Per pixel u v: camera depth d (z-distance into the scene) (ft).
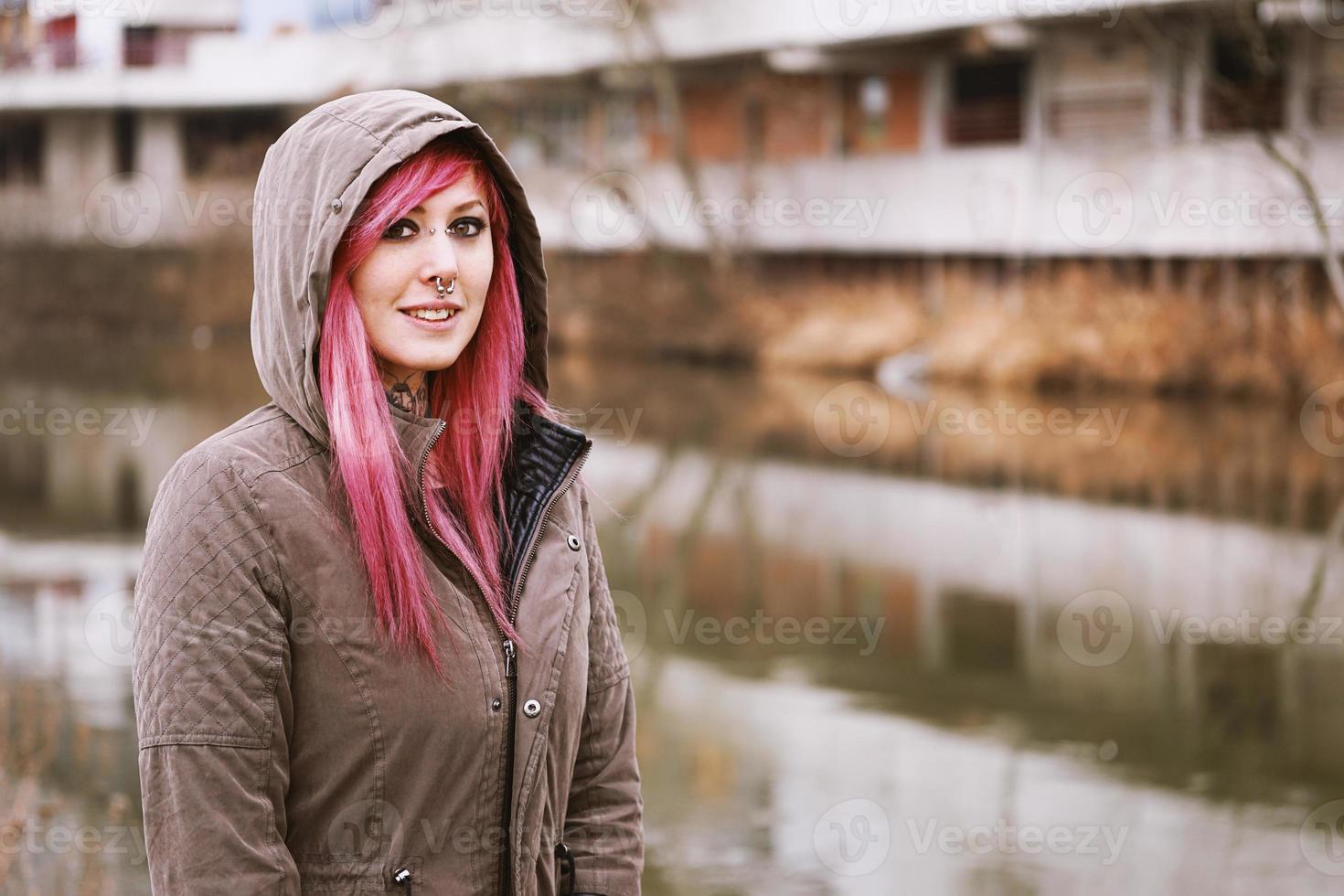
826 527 40.22
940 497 44.98
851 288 87.92
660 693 24.68
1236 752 21.70
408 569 5.53
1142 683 25.27
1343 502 42.73
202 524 5.47
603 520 41.19
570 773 6.10
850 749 21.65
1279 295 65.72
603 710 6.43
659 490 46.47
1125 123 73.72
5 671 23.66
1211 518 40.63
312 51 102.63
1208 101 67.15
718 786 19.85
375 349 5.92
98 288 116.16
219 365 86.69
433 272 5.83
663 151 97.04
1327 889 16.47
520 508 6.15
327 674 5.53
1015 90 79.82
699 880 16.46
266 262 5.77
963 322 78.54
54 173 116.88
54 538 35.86
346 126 5.69
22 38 108.06
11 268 117.19
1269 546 36.60
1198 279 68.49
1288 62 63.82
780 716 23.22
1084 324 72.13
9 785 17.90
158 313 114.83
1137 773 20.70
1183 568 34.32
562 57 91.76
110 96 107.86
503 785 5.74
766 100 90.33
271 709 5.44
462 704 5.61
